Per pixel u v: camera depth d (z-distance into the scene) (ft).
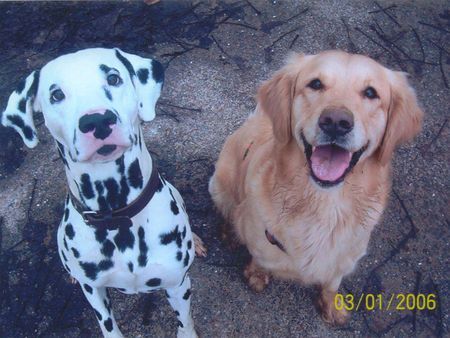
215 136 3.86
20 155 3.76
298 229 2.55
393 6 4.63
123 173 2.07
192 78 4.16
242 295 3.17
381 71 2.32
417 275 3.22
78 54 1.93
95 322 3.07
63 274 3.23
